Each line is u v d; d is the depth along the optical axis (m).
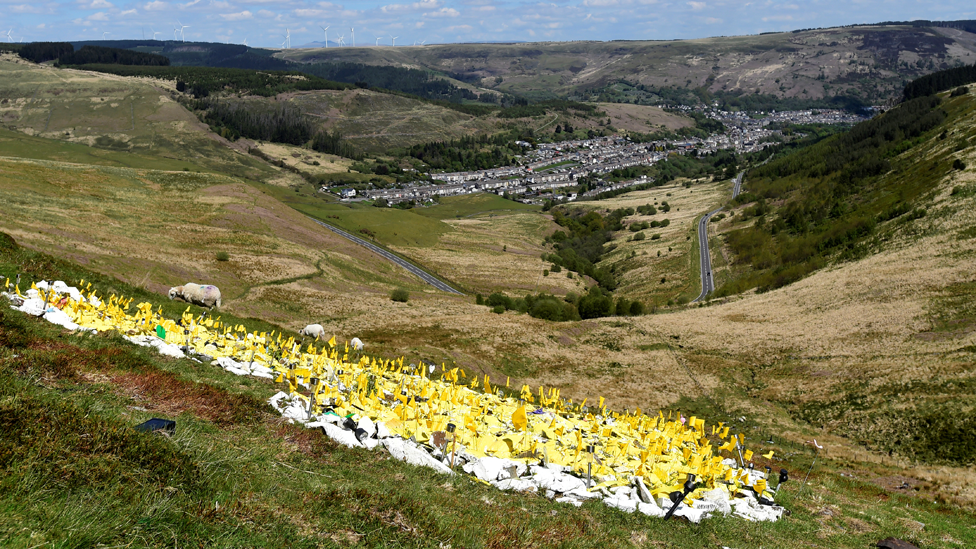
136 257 79.38
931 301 76.44
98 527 6.47
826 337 73.56
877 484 32.03
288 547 7.27
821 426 52.56
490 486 11.46
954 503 28.09
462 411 14.89
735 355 73.19
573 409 19.22
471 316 87.25
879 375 59.28
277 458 10.13
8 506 6.33
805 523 14.23
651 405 56.53
